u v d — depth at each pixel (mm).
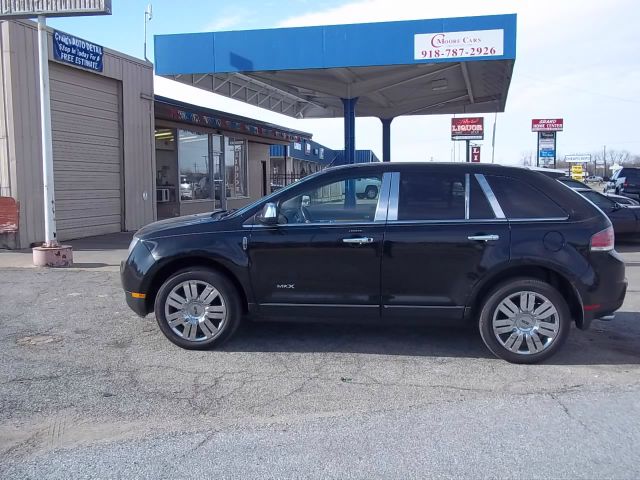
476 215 5758
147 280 6004
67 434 4207
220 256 5871
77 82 14469
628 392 4996
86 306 7820
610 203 14297
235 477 3621
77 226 14688
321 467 3734
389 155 26406
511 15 14211
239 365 5637
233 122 23125
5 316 7289
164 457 3867
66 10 10203
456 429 4273
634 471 3691
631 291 9031
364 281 5809
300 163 46062
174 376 5340
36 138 12914
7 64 12164
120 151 16328
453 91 21484
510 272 5758
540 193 5812
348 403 4762
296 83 18516
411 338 6539
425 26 14562
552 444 4043
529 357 5645
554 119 35375
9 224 12406
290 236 5844
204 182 23406
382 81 18438
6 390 4965
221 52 15430
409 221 5793
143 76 17094
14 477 3613
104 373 5391
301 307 5910
